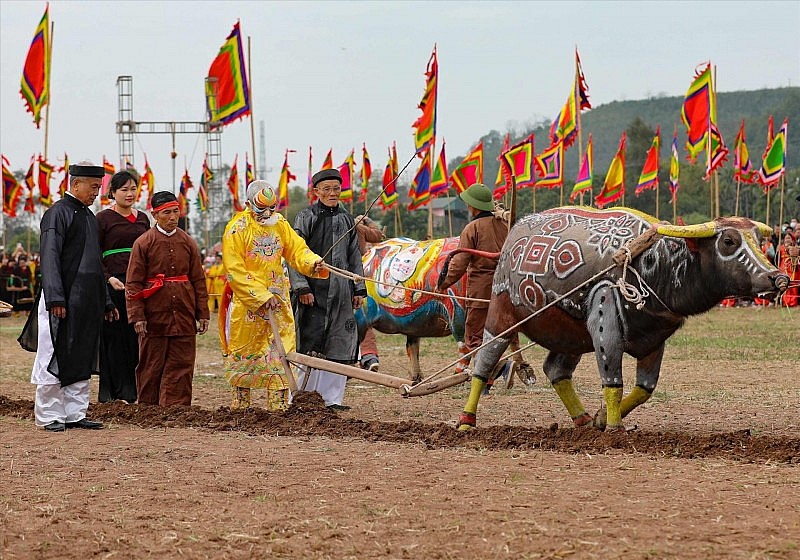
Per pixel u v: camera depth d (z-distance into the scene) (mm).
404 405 13133
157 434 10648
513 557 6113
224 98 20484
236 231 11820
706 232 9188
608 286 9695
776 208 54812
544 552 6176
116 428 11133
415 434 10344
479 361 10703
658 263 9492
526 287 10219
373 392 14445
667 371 16203
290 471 8555
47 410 11055
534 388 14445
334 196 12969
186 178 41531
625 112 155375
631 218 9867
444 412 12523
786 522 6691
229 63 20281
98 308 11266
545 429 10281
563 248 10000
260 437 10352
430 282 14180
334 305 12852
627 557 6047
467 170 26797
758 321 25953
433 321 14398
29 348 11383
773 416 11797
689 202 64562
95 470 8727
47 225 11156
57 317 11000
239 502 7488
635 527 6605
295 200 60031
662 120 148500
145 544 6500
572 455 9148
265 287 11836
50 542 6559
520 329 10492
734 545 6230
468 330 13375
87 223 11352
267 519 6988
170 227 12445
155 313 12344
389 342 22578
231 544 6473
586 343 10156
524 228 10516
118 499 7629
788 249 27969
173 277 12398
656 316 9609
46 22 23812
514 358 14000
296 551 6320
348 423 10906
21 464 9023
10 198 35031
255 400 13617
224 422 11211
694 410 12266
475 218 13242
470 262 13219
